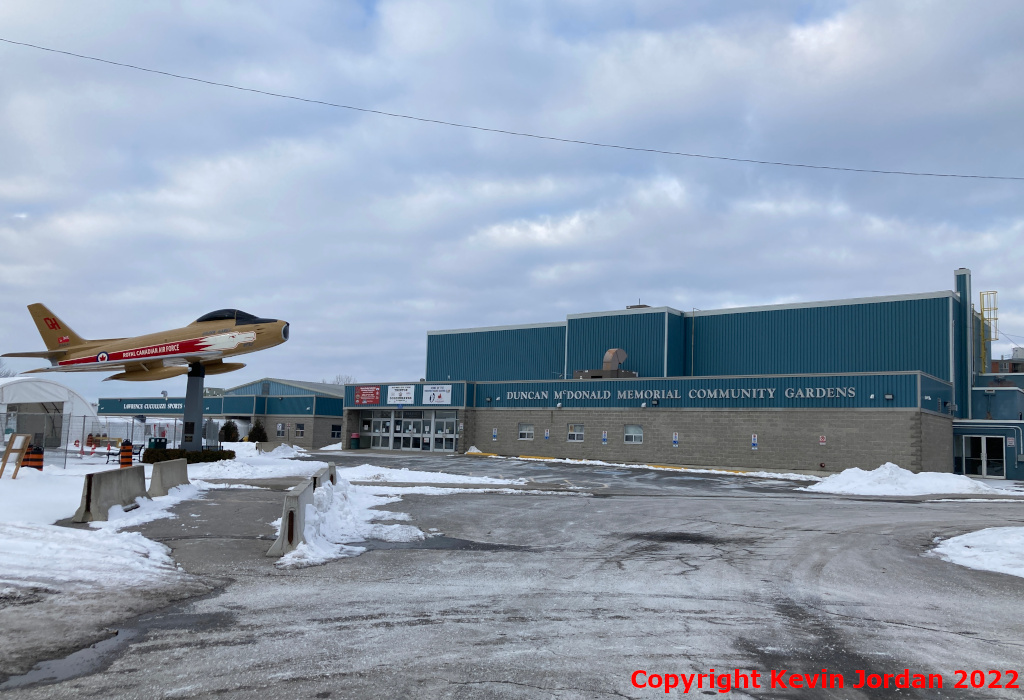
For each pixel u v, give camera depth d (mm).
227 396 62156
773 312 42750
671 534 14141
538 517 16453
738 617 7660
